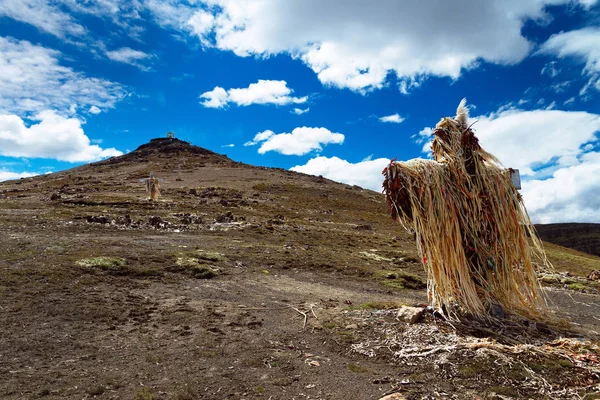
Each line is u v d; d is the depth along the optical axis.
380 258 19.03
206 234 19.89
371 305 7.82
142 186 45.81
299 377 4.73
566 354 5.19
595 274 19.36
